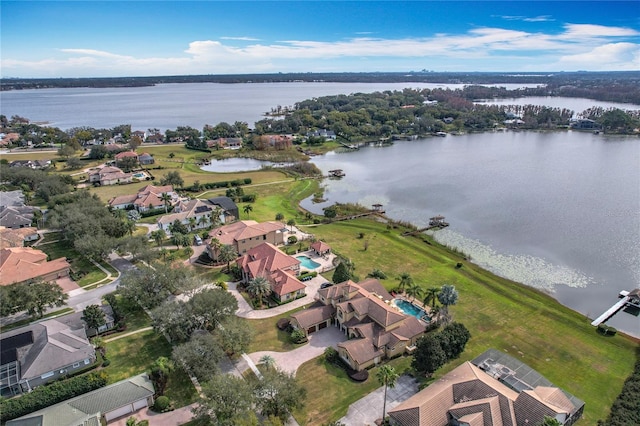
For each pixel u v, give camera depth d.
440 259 106.69
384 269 100.62
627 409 57.44
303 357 69.31
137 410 58.53
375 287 85.19
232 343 66.00
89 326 74.00
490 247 115.38
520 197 157.12
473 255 110.69
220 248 100.19
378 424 55.53
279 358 69.06
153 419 56.69
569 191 162.62
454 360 68.25
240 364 67.50
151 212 141.00
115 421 56.53
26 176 169.00
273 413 55.16
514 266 104.44
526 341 73.75
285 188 175.12
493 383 57.75
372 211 144.12
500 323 79.12
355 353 65.94
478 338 74.19
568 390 61.78
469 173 194.75
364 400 59.97
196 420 56.47
